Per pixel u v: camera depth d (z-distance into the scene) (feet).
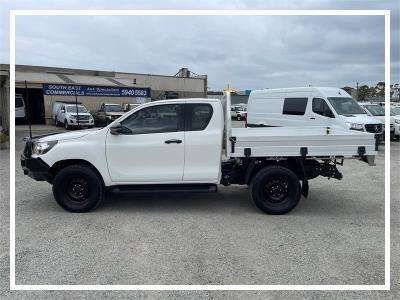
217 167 21.07
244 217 20.44
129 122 21.04
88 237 17.44
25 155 21.70
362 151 20.48
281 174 20.56
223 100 21.98
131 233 17.95
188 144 20.83
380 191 26.50
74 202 21.11
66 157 20.72
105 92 84.84
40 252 15.76
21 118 103.60
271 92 52.44
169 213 21.11
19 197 24.39
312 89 47.44
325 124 45.78
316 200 24.06
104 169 20.88
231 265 14.58
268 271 14.11
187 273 13.94
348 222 19.69
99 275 13.76
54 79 106.52
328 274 13.89
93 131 21.24
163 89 164.55
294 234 17.89
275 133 25.29
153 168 20.98
